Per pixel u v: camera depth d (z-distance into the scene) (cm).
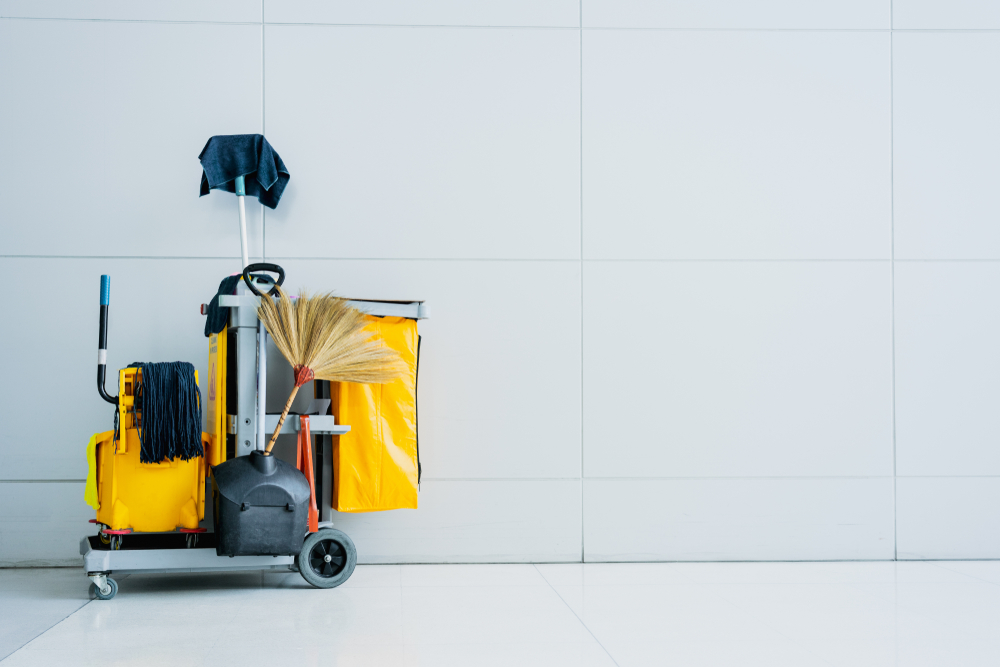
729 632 231
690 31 349
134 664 197
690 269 346
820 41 353
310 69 336
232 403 293
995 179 350
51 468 321
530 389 339
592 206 345
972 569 328
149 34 331
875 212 352
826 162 352
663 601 270
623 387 343
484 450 337
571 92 345
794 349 348
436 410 336
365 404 290
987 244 351
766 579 307
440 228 339
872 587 294
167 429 262
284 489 259
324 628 231
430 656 205
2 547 318
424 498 334
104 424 324
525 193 342
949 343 352
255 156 308
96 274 327
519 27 344
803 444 347
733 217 348
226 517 255
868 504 347
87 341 325
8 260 323
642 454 342
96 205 327
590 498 340
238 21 334
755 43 351
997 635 230
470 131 341
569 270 342
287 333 269
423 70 340
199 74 332
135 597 271
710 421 345
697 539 342
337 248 335
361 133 337
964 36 354
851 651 213
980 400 352
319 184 335
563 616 248
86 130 328
